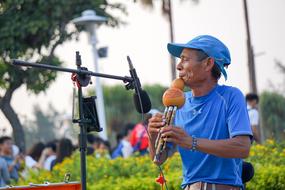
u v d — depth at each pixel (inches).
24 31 1000.2
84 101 395.9
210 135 384.8
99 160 727.7
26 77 1023.6
